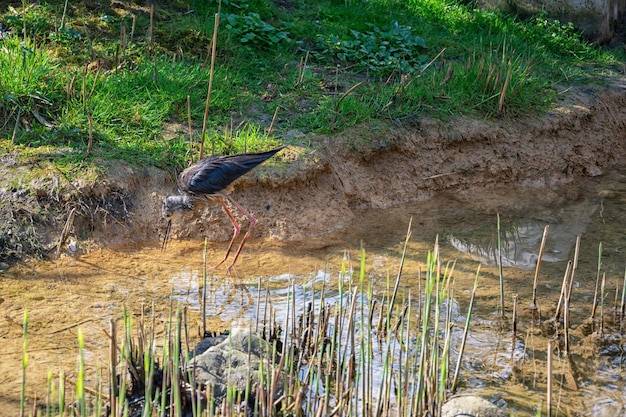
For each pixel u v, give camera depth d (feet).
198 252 33.65
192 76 40.22
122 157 35.01
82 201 33.14
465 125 42.86
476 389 24.71
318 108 40.86
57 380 23.73
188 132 37.52
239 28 45.44
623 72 52.90
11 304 28.19
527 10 56.85
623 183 45.29
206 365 23.57
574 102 47.73
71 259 31.89
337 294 30.37
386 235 36.47
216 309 28.76
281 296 30.09
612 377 25.85
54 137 35.17
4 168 33.35
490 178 43.21
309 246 34.88
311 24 49.03
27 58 37.40
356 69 45.93
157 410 20.85
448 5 56.59
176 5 47.57
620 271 33.55
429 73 45.93
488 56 47.70
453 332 27.86
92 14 44.52
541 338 27.89
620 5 58.18
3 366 24.27
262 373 21.39
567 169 45.32
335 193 37.68
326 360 25.57
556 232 37.96
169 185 35.19
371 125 40.70
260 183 35.91
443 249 35.27
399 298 30.09
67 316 27.55
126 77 39.09
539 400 24.35
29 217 32.14
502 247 35.81
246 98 40.63
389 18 51.60
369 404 21.94
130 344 23.48
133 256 32.68
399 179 40.70
